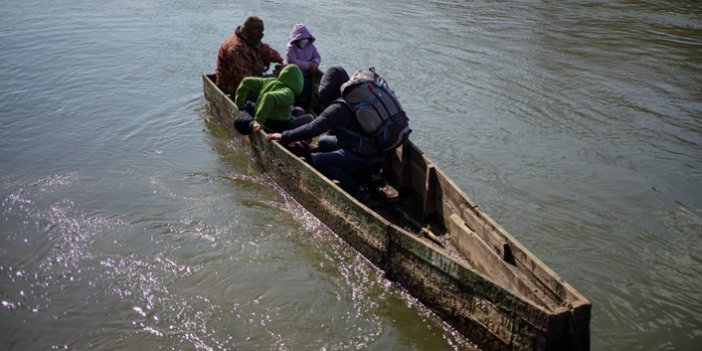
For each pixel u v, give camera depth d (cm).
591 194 643
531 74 959
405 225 548
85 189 646
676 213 608
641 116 819
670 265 534
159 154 729
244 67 756
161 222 588
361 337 448
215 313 473
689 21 1209
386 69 977
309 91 769
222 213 604
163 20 1262
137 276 512
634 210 615
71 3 1400
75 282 505
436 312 458
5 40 1134
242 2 1392
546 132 778
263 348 439
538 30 1168
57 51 1079
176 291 496
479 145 745
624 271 527
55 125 802
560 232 580
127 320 466
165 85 936
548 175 680
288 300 486
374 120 547
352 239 536
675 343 449
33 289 498
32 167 691
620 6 1324
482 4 1354
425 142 752
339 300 485
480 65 997
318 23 1220
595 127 789
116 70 993
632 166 696
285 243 557
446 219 524
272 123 651
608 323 468
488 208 619
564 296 386
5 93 899
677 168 692
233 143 757
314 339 448
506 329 399
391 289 492
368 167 579
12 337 449
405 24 1211
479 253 465
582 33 1149
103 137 771
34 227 578
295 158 593
